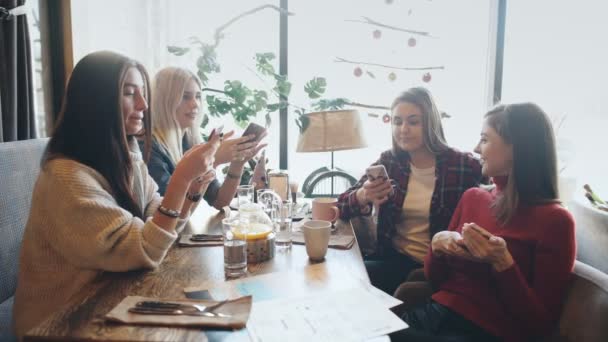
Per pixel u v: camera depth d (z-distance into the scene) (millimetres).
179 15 2637
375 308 795
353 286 894
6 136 2020
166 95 1878
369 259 1790
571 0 2641
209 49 2516
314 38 2773
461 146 2844
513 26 2732
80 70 994
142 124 1188
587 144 2701
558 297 1067
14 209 1444
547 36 2701
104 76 988
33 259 971
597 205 1726
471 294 1184
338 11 2748
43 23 2529
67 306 773
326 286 891
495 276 1096
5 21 1979
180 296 826
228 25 2695
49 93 2615
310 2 2740
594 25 2631
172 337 672
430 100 1675
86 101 980
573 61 2689
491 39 2760
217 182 1708
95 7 2566
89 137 988
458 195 1648
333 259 1064
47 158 979
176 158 1901
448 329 1131
